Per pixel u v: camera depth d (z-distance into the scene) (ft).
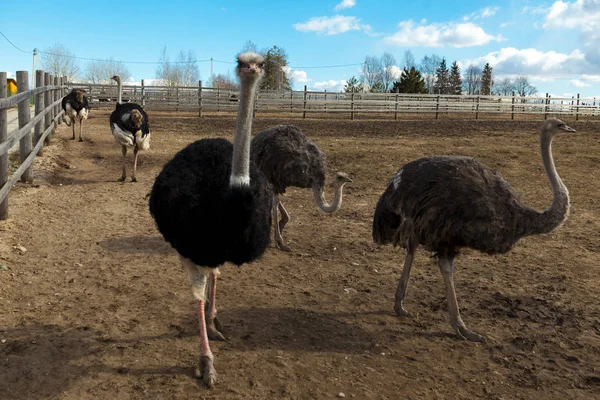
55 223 22.40
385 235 15.23
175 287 16.55
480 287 17.26
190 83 186.39
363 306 15.84
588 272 18.63
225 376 11.76
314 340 13.67
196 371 11.82
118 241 20.67
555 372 12.43
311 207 27.45
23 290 15.70
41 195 26.55
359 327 14.49
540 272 18.62
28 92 26.61
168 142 48.19
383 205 14.92
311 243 21.59
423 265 19.35
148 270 17.87
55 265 17.84
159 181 11.88
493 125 72.08
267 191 12.46
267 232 12.10
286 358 12.69
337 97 87.81
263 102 83.76
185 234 11.12
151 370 11.85
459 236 13.28
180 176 11.51
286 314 15.12
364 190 31.40
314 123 70.44
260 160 19.48
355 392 11.46
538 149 47.55
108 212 24.73
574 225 24.39
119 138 30.45
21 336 13.03
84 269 17.66
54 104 45.19
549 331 14.37
